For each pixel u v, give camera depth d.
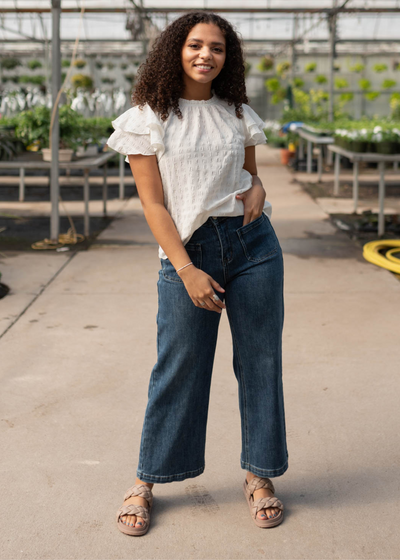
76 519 1.61
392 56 18.48
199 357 1.50
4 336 2.94
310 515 1.62
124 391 2.36
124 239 5.15
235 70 1.45
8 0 10.72
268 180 8.95
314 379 2.44
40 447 1.96
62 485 1.76
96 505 1.67
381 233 5.18
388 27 15.36
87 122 6.28
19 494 1.72
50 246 4.84
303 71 18.50
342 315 3.21
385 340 2.86
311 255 4.55
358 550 1.48
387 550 1.48
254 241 1.46
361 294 3.58
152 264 4.32
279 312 1.51
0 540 1.53
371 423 2.10
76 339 2.90
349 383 2.41
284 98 15.23
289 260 4.41
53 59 4.57
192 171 1.39
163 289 1.49
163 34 1.39
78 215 6.32
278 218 6.08
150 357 2.68
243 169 1.56
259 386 1.55
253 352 1.52
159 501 1.70
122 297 3.56
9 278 3.95
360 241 4.96
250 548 1.50
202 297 1.38
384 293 3.59
